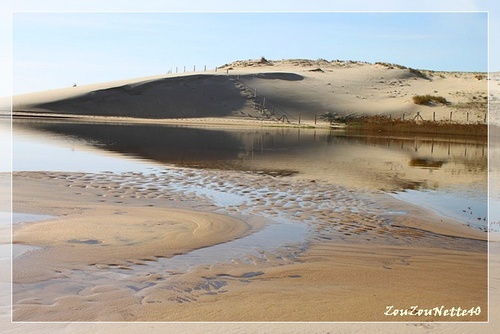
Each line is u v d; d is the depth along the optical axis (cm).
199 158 1714
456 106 5584
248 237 759
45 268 594
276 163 1670
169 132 3084
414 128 4284
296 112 5869
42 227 761
